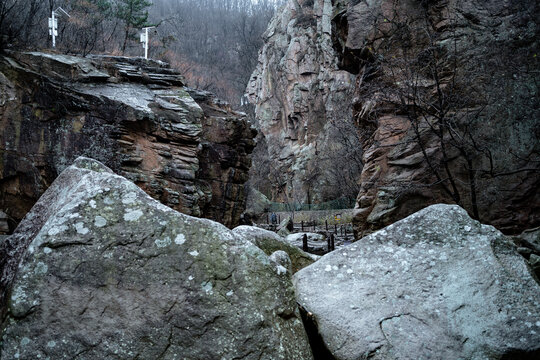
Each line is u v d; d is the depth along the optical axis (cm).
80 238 193
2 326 174
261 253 217
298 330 211
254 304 200
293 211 3725
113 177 216
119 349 178
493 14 1102
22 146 1420
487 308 220
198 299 193
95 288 186
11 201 1410
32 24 1805
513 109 1009
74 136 1453
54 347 172
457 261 245
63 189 241
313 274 259
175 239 203
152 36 3312
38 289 180
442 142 962
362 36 1287
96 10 2867
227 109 2142
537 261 423
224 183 1969
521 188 977
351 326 223
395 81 1120
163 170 1532
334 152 3962
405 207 1091
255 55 8119
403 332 217
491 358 203
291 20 6053
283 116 5709
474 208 923
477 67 1052
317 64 5291
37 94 1444
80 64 1562
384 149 1188
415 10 1233
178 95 1720
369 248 265
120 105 1487
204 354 184
